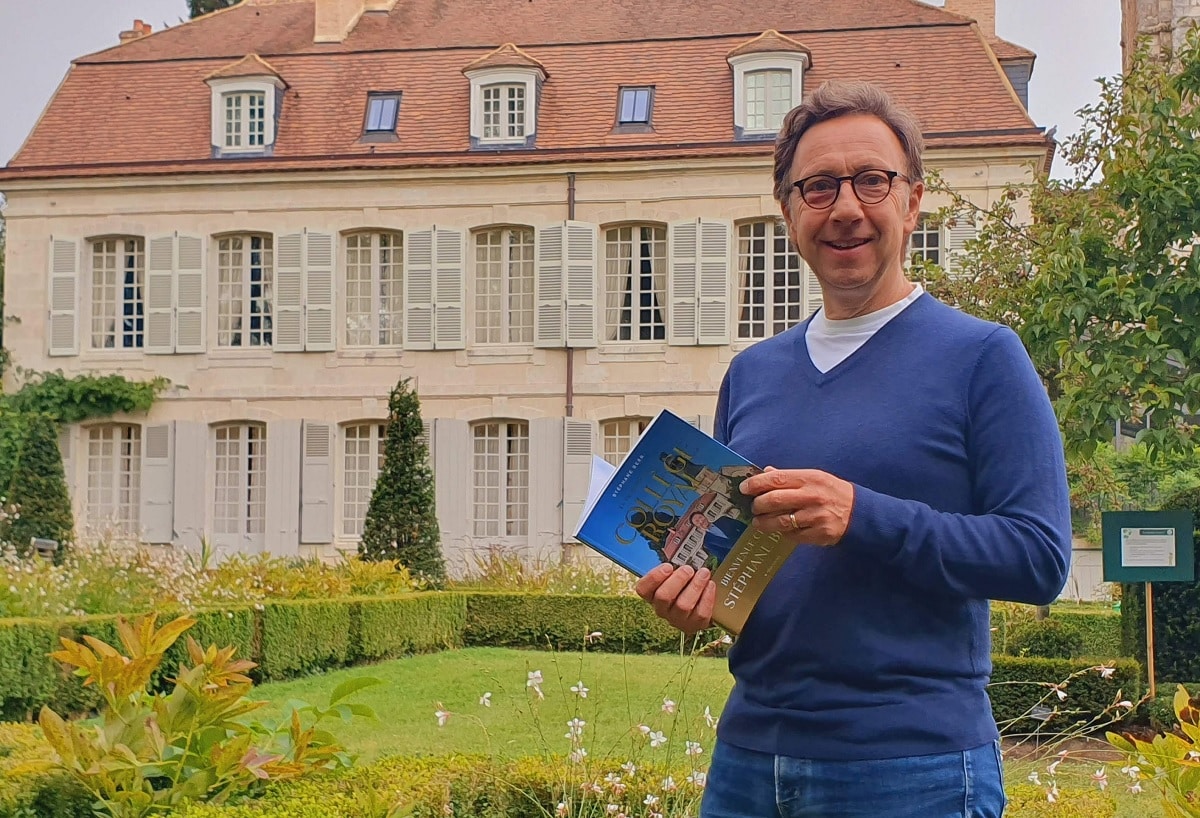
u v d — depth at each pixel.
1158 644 9.55
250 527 23.14
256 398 22.98
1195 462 20.42
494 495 22.70
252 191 23.11
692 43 23.33
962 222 21.02
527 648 15.31
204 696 4.26
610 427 22.55
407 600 14.02
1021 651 11.19
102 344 23.61
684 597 2.50
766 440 2.73
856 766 2.45
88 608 10.46
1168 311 9.20
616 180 22.33
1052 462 2.50
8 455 21.88
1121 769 5.01
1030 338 9.84
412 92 23.59
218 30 25.44
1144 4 21.09
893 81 22.30
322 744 4.77
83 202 23.48
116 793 4.05
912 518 2.38
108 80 24.59
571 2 24.83
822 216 2.67
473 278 22.94
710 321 22.00
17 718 8.55
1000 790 2.52
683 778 5.08
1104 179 10.43
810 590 2.54
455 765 5.19
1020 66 24.14
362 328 23.16
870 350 2.69
